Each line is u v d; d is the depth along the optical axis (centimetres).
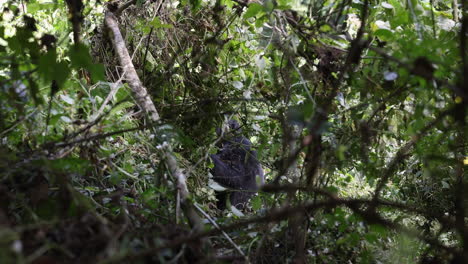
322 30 317
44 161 226
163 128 300
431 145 320
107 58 449
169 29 446
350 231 299
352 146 303
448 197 397
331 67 309
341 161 306
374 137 319
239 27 417
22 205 237
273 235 282
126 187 351
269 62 386
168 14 449
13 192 246
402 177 455
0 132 271
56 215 221
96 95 352
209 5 429
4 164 237
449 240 372
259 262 282
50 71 233
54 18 428
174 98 407
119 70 449
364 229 288
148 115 320
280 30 324
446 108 310
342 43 315
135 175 347
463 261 215
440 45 255
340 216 280
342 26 320
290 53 316
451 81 298
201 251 228
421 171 424
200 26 427
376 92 304
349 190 471
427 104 289
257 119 382
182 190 278
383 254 309
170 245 199
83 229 202
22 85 287
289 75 326
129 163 354
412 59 251
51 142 254
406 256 308
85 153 279
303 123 245
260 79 357
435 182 405
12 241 190
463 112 228
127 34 457
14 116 297
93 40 450
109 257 178
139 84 349
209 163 450
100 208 280
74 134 264
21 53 297
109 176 314
